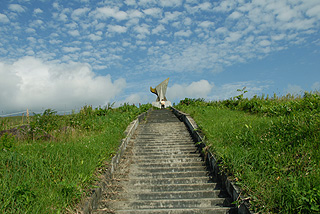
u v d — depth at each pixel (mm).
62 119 11070
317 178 4414
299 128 6445
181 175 6891
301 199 3955
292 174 4895
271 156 5676
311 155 5316
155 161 8016
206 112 14391
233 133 7859
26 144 7398
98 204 5316
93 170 5820
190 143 9883
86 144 7488
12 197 4082
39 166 5238
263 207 4195
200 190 6008
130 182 6500
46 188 4566
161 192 5789
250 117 10750
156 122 15523
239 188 5078
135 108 19375
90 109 15102
